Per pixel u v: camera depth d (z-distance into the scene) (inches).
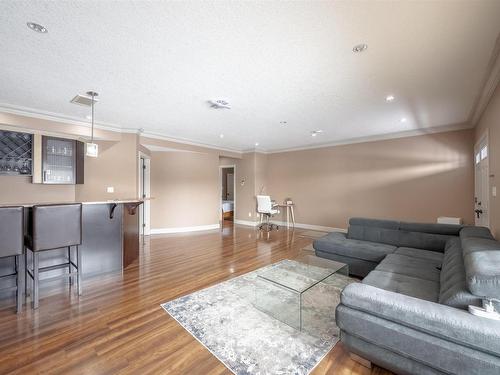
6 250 85.4
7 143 148.7
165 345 70.9
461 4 60.5
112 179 185.8
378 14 64.4
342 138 229.9
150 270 134.7
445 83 107.3
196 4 60.7
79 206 102.0
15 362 63.6
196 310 90.8
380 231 138.1
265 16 65.4
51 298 100.2
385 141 213.8
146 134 206.1
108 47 79.7
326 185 254.1
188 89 113.7
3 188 149.3
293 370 61.4
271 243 199.6
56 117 152.9
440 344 47.8
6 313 88.2
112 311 90.0
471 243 80.5
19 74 98.3
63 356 66.1
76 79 103.0
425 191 194.1
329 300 100.0
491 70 95.6
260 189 298.0
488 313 48.2
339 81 105.2
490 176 120.6
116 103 132.6
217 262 149.0
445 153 185.0
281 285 98.2
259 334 76.3
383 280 83.5
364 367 62.6
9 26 68.5
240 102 131.0
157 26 69.2
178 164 248.8
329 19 66.5
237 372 60.6
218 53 83.6
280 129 193.5
